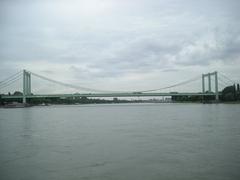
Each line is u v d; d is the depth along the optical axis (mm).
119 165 18062
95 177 15875
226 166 17500
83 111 105188
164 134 31562
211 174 16047
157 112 85750
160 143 25438
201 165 17781
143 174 16234
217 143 25094
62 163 18750
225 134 30828
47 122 52156
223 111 83250
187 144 24766
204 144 24656
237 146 23625
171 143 25375
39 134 33531
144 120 53281
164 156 20234
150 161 18891
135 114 76500
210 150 22062
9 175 16438
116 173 16469
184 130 35156
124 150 22531
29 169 17500
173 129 36438
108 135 31531
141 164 18203
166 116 64250
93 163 18641
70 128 40156
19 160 19688
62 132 35281
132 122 48969
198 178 15453
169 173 16312
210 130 34625
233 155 20297
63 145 25297
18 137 31031
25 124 48281
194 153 21047
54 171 17031
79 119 59531
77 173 16609
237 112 76812
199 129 35938
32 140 28594
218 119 52312
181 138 28297
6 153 22062
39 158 20219
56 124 47531
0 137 31016
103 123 47875
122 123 47188
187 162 18516
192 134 31219
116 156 20469
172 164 18109
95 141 27219
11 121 55688
